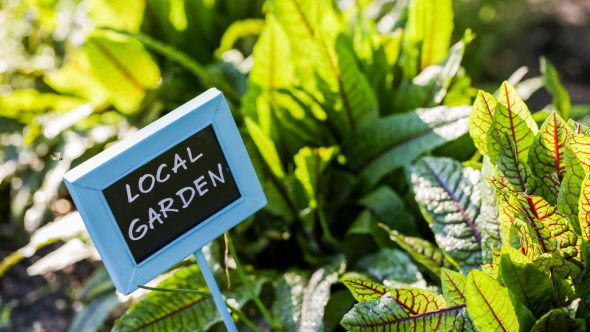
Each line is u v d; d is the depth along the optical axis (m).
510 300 0.45
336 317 0.64
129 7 0.83
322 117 0.71
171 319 0.61
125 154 0.49
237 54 0.86
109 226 0.49
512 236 0.48
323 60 0.67
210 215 0.52
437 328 0.48
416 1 0.70
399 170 0.70
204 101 0.50
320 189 0.68
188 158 0.51
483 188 0.54
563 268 0.48
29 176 0.89
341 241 0.70
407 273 0.60
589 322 0.48
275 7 0.66
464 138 0.66
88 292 0.72
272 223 0.71
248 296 0.63
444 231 0.56
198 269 0.64
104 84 0.83
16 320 0.83
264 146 0.65
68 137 0.85
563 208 0.49
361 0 0.79
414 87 0.70
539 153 0.51
